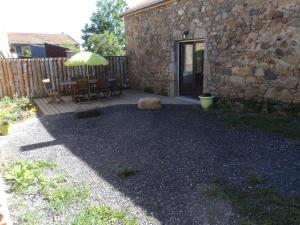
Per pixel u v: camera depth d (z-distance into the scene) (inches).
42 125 261.7
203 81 332.2
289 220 98.7
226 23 285.6
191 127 231.8
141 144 194.2
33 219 107.3
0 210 102.1
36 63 423.5
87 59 341.1
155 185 132.3
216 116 263.7
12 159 175.0
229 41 285.7
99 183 137.3
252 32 258.7
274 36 238.8
